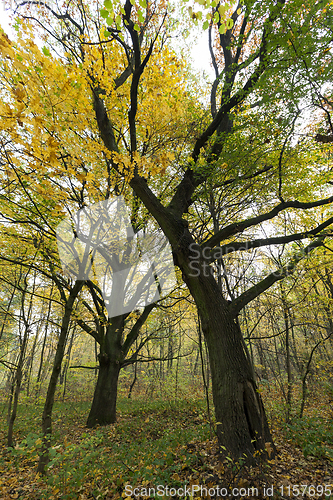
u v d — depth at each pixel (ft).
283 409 20.86
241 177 16.42
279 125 15.05
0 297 38.32
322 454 12.61
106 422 24.27
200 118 22.72
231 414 11.67
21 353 20.26
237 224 16.66
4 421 27.09
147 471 11.18
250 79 15.65
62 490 11.07
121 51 19.92
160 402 31.86
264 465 10.37
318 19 13.42
